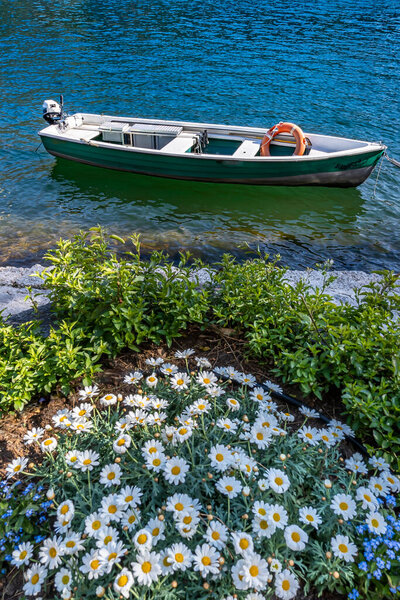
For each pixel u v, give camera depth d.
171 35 22.94
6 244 6.62
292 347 3.23
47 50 19.48
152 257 3.71
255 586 1.70
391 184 9.50
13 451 2.55
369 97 15.00
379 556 1.98
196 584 1.88
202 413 2.50
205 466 2.26
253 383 2.90
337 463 2.45
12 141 11.02
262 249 6.91
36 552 2.05
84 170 9.68
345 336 3.02
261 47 21.33
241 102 14.36
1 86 14.93
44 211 7.91
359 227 7.76
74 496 2.21
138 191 8.87
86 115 10.43
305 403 2.97
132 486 2.16
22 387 2.76
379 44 22.28
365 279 5.45
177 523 1.87
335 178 8.77
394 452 2.52
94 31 23.08
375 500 2.11
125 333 3.30
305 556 2.03
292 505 2.15
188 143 9.14
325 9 31.11
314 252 6.87
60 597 1.87
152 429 2.52
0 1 29.56
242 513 2.09
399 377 2.79
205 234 7.34
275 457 2.38
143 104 13.98
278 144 9.53
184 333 3.58
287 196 8.83
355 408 2.69
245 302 3.50
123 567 1.88
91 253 3.74
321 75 17.36
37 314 3.72
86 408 2.58
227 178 8.77
